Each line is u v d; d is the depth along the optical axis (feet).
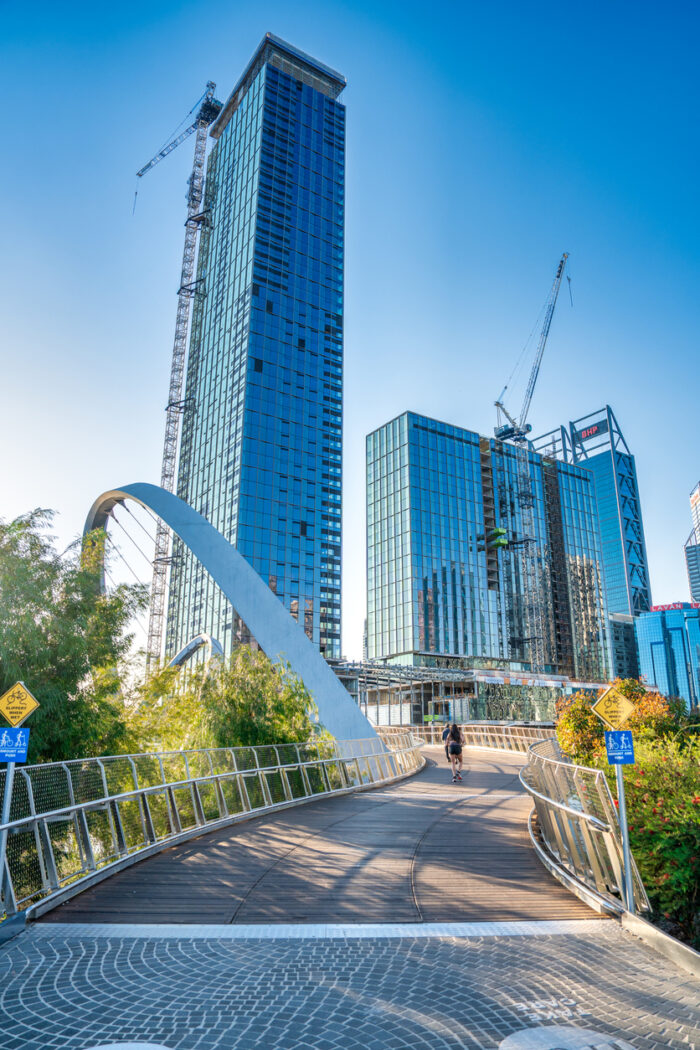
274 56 410.93
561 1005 15.02
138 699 59.98
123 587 51.70
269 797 49.75
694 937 22.27
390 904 24.30
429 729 167.02
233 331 367.04
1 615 36.81
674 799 24.08
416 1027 13.76
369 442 412.98
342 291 391.04
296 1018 14.19
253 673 63.57
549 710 331.16
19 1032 13.46
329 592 340.39
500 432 600.80
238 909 23.38
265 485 332.39
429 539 368.27
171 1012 14.47
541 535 426.10
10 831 22.65
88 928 20.93
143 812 33.27
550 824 33.06
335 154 410.52
